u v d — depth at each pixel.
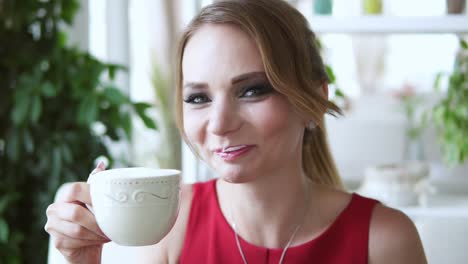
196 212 1.08
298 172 0.97
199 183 1.14
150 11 2.86
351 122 2.48
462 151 1.92
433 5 2.31
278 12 0.84
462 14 1.80
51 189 1.94
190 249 1.06
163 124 2.89
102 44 2.73
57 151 1.95
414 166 2.01
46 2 2.02
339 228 1.00
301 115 0.84
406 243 1.00
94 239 0.80
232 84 0.80
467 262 1.35
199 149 0.86
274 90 0.81
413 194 1.91
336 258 0.99
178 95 0.94
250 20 0.80
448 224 1.38
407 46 2.48
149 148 2.89
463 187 2.30
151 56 2.89
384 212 1.02
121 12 2.72
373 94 2.52
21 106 1.86
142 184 0.69
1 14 1.95
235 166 0.81
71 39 2.58
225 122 0.80
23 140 1.94
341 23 1.79
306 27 0.92
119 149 2.69
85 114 1.89
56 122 2.03
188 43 0.85
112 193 0.70
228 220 1.04
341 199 1.04
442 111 1.96
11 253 1.90
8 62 1.93
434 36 2.45
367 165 2.47
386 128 2.46
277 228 0.99
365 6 1.95
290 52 0.84
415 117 2.43
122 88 2.72
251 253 1.00
